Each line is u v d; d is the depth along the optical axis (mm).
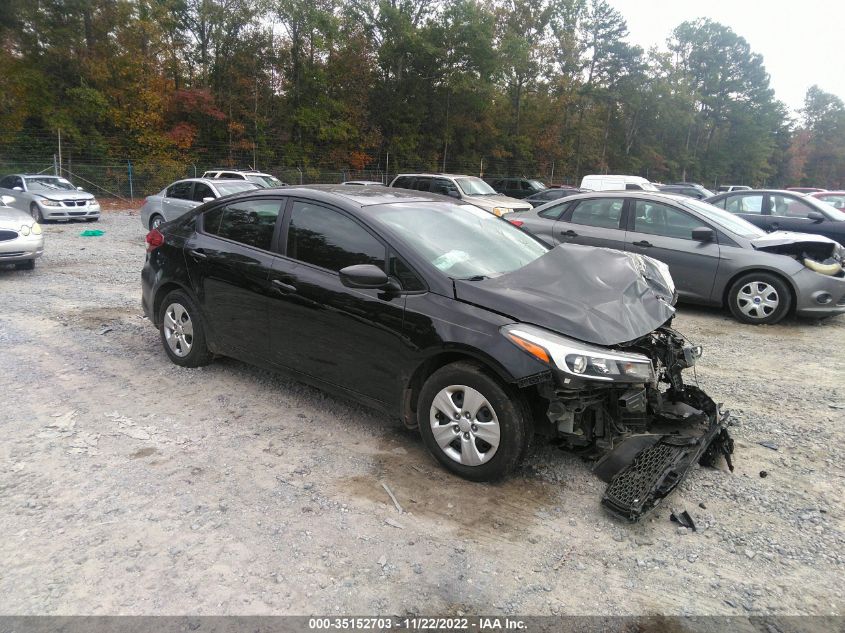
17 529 2877
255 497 3227
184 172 31234
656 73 63469
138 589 2506
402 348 3564
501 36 44094
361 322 3730
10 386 4652
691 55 72562
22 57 28344
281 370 4336
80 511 3043
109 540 2820
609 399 3322
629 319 3354
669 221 8016
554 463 3660
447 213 4422
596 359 3027
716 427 3568
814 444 4043
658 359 3619
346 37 37094
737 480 3545
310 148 36969
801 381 5375
